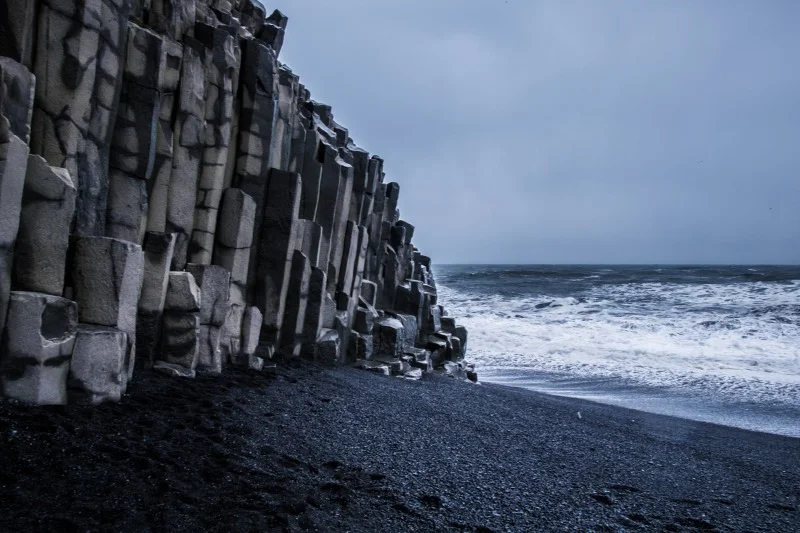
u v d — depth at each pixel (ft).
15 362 12.89
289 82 28.66
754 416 34.76
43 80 14.78
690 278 135.33
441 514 12.91
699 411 35.83
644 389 43.11
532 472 17.03
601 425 26.12
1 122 12.23
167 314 18.89
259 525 10.41
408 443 17.88
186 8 21.56
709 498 17.17
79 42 15.06
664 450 22.59
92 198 16.28
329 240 32.19
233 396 18.52
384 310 42.65
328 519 11.42
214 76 22.24
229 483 11.91
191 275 19.39
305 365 27.61
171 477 11.55
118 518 9.78
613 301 96.94
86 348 13.91
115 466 11.46
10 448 11.14
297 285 28.04
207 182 22.38
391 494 13.47
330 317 32.24
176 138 20.44
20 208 12.85
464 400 27.32
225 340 22.84
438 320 47.73
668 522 14.56
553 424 24.62
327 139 34.19
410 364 38.86
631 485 17.30
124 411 14.30
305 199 31.14
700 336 65.72
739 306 86.22
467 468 16.40
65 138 14.99
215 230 23.24
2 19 14.11
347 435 17.52
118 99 17.15
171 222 20.61
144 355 18.28
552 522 13.52
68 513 9.64
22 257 13.58
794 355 56.29
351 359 34.45
